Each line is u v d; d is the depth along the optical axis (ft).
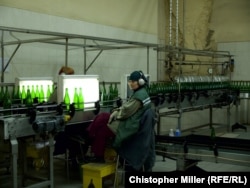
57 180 11.94
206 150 9.71
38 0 14.70
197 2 22.89
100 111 11.07
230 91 20.36
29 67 14.42
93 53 17.56
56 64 15.65
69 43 14.76
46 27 15.07
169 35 23.40
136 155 10.02
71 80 10.13
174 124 21.02
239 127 21.49
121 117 9.83
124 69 19.71
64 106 9.55
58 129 9.14
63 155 14.92
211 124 21.35
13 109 8.45
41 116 8.79
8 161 12.17
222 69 23.98
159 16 23.40
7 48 13.50
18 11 13.89
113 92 14.58
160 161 14.35
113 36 18.93
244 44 23.95
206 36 23.36
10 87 12.48
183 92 16.20
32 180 11.25
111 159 11.34
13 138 8.25
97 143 10.69
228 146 9.62
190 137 10.87
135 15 20.62
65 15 15.98
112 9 18.85
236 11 24.17
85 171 10.65
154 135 10.43
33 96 11.50
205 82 18.78
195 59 22.41
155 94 14.51
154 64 22.13
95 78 10.85
